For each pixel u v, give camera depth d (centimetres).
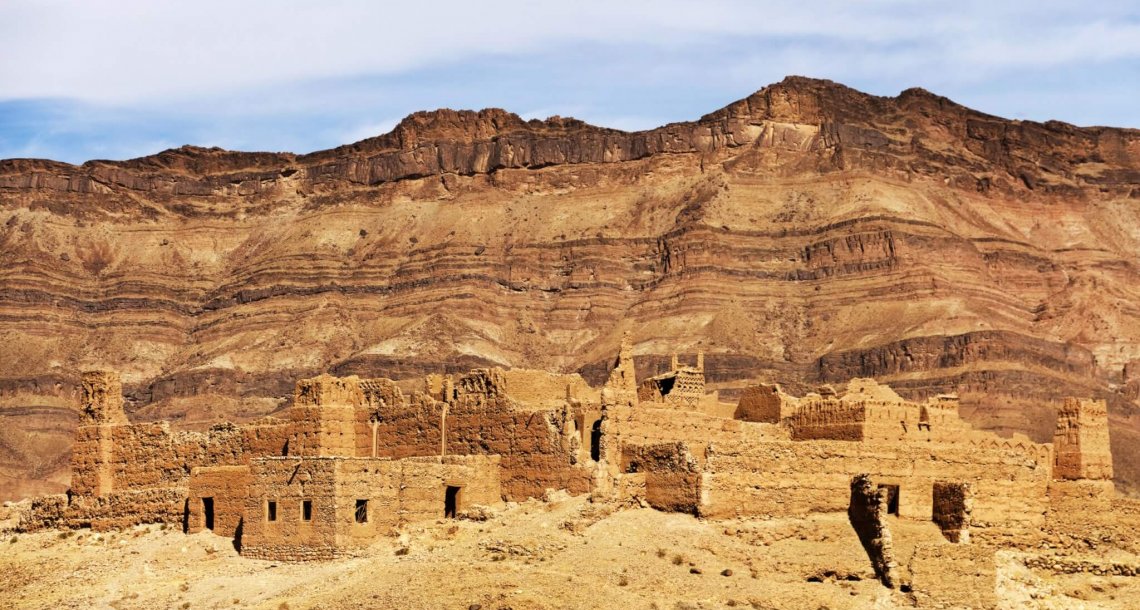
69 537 13712
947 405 13150
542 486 12288
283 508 12025
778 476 12062
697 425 12862
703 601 10781
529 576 11012
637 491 11944
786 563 11375
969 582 11062
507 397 12694
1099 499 12925
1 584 12619
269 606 11131
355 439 13425
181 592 11869
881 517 11544
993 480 12938
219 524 13000
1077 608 11506
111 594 12100
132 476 14075
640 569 11131
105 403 14238
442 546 11669
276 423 13875
